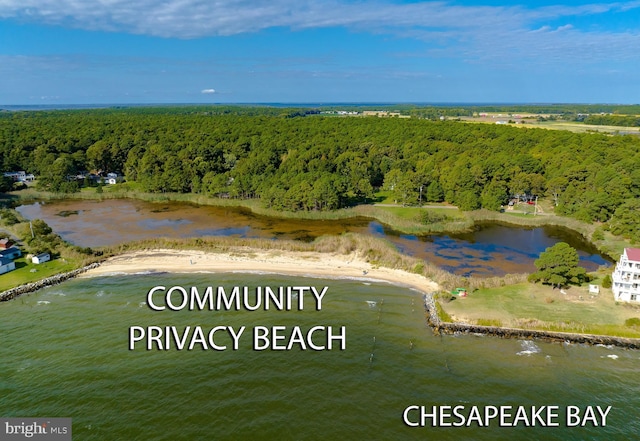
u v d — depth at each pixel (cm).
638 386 4881
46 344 5538
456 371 5112
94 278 7769
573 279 7044
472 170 12900
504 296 6869
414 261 8325
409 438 4094
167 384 4772
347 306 6725
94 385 4731
